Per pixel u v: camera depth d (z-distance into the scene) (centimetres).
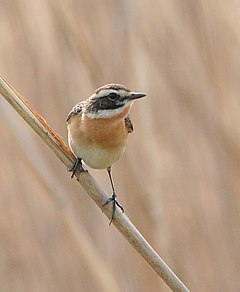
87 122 829
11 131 1011
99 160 840
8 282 1112
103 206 788
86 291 1103
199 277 1066
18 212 1117
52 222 1108
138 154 1059
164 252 1029
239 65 1099
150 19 1095
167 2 1105
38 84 1100
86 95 1059
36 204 1112
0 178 1099
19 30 1102
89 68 1046
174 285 762
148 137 1058
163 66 1087
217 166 1088
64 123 1090
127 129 862
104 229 1109
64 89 1079
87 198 1124
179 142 1094
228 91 1095
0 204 1116
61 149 798
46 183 992
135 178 1048
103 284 977
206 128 1093
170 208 1083
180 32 1099
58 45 1072
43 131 785
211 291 1059
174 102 1091
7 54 1111
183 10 1104
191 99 1089
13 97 759
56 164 1140
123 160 1055
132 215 1038
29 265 1118
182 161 1095
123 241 1093
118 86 845
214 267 1070
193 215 1085
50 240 1112
